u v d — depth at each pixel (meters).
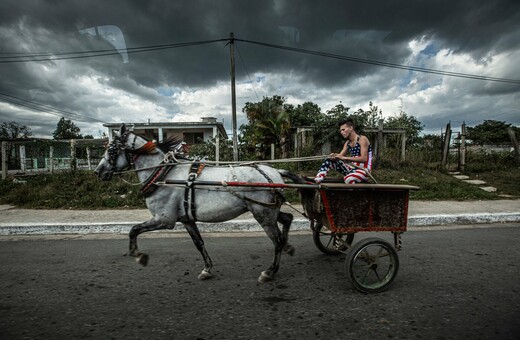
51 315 3.02
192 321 2.89
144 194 3.91
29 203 8.91
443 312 3.04
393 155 13.73
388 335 2.64
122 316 3.00
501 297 3.36
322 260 4.59
